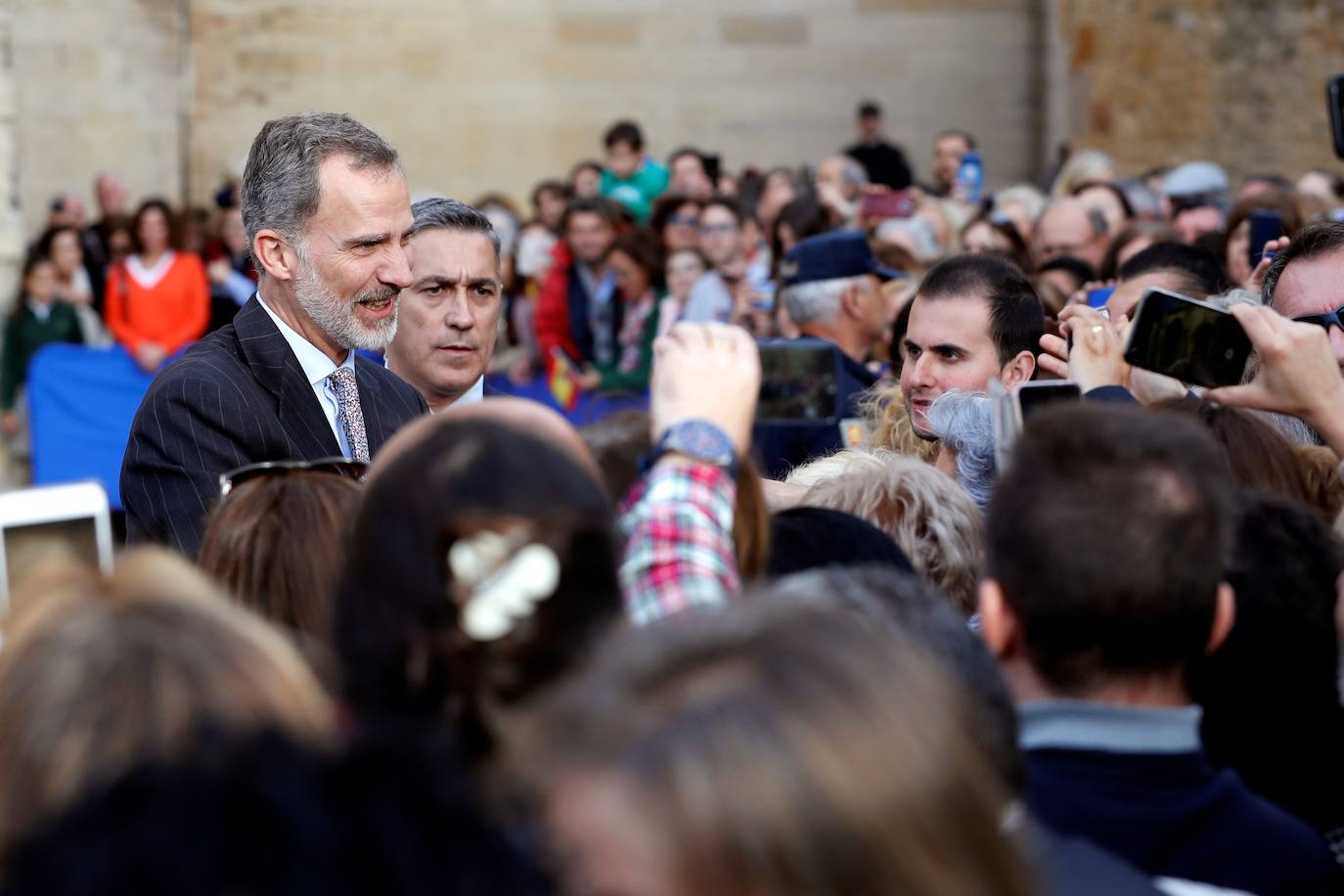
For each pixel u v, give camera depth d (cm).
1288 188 2106
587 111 3262
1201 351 609
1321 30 2995
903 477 632
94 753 299
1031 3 3269
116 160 3086
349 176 769
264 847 282
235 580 523
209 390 759
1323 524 530
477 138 3253
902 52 3275
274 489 540
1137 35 3050
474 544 368
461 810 297
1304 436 771
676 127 3272
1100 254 1741
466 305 930
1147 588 429
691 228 2212
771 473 984
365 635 372
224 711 308
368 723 335
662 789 266
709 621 295
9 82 2273
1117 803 427
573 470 391
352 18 3222
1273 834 437
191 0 3203
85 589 343
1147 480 439
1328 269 788
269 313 789
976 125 3288
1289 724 520
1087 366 661
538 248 2248
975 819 277
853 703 274
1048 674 443
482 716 356
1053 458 452
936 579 614
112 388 2342
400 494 384
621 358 2036
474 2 3238
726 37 3266
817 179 2480
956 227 2105
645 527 451
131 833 281
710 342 486
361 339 782
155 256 2359
